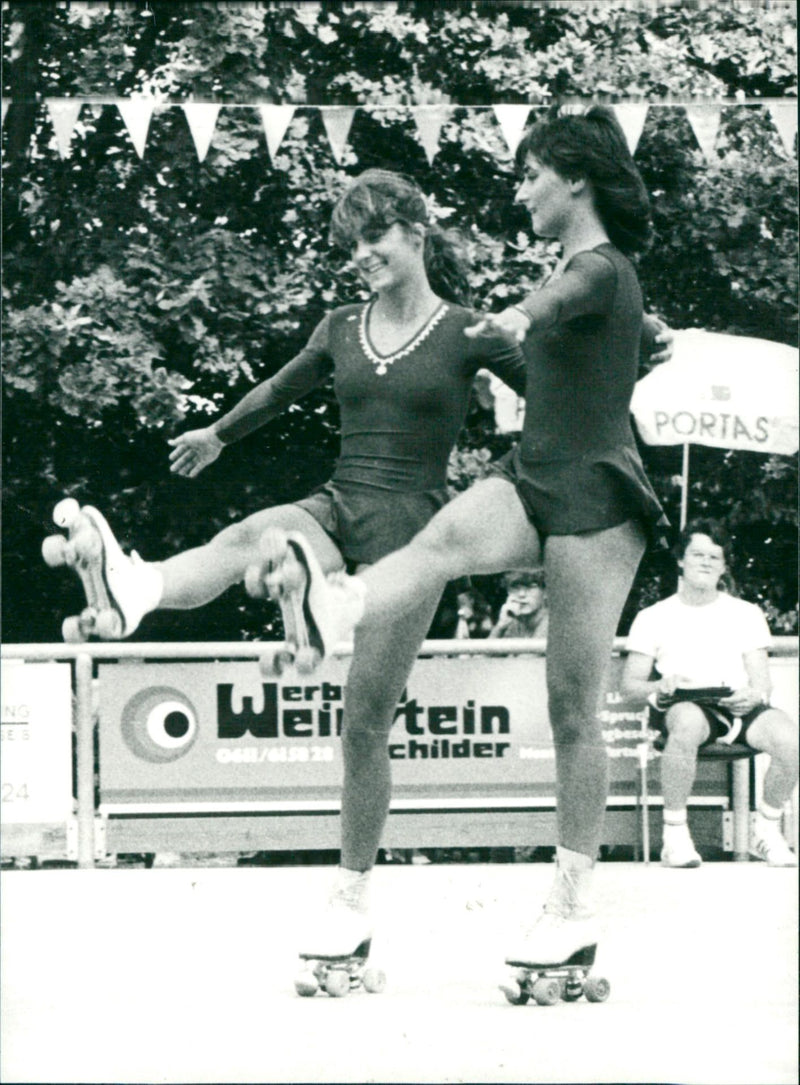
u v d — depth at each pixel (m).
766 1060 4.88
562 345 5.55
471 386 6.12
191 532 9.08
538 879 8.03
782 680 8.27
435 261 6.25
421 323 6.09
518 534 5.61
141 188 9.21
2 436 9.14
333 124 7.09
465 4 9.45
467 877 8.08
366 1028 5.30
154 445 9.15
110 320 9.12
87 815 8.48
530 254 8.31
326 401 8.70
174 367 9.12
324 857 8.82
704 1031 5.15
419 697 8.34
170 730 8.48
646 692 7.98
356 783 5.82
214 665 8.48
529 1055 4.94
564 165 5.71
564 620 5.61
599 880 7.63
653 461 8.46
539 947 5.62
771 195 8.34
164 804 8.47
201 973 5.98
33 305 9.20
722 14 9.36
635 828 8.21
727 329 8.39
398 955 6.39
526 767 8.36
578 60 9.44
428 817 8.34
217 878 8.01
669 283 8.34
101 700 8.46
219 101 9.56
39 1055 4.95
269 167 8.98
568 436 5.57
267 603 8.76
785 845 8.14
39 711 8.53
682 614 8.03
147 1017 5.40
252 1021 5.32
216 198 9.09
